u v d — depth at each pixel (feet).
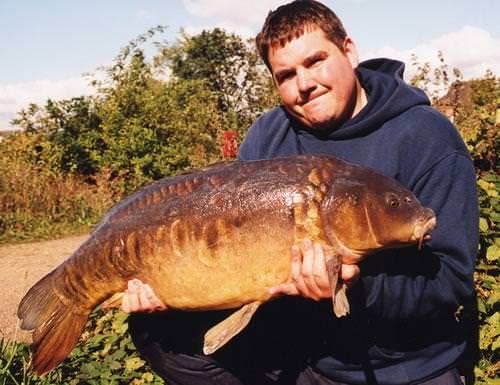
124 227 7.61
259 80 63.46
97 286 7.92
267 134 9.34
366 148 8.20
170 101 53.62
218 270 7.07
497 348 9.64
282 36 8.05
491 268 9.95
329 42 8.09
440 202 7.61
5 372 10.55
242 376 8.96
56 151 51.93
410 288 7.53
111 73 54.08
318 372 8.45
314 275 6.73
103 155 50.44
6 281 25.55
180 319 8.71
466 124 14.92
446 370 7.97
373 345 7.91
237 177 7.22
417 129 7.89
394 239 6.90
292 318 8.49
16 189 41.27
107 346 12.08
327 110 8.20
